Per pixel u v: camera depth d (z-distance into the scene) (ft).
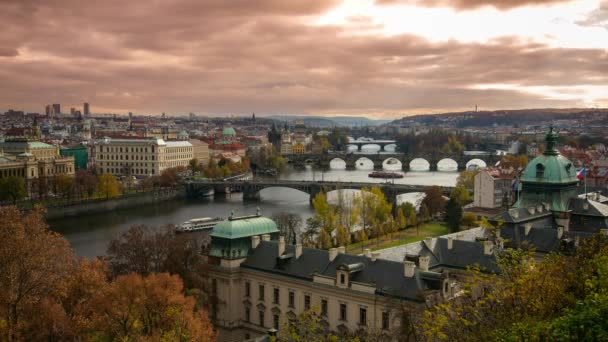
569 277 314.35
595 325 207.92
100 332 560.61
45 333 527.81
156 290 546.26
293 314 634.02
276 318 651.25
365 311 571.69
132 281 556.51
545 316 287.07
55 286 561.02
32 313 530.27
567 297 291.99
